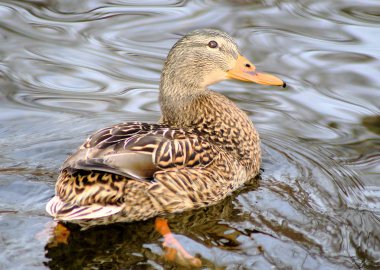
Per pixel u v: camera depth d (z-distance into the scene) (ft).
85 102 48.03
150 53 53.31
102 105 47.80
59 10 58.65
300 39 54.39
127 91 49.39
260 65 51.65
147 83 50.29
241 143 39.52
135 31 55.77
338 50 53.16
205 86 41.27
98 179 32.50
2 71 50.75
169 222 34.55
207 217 35.01
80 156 32.45
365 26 56.08
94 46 54.13
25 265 30.58
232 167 37.24
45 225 33.32
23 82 49.98
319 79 50.49
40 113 46.55
